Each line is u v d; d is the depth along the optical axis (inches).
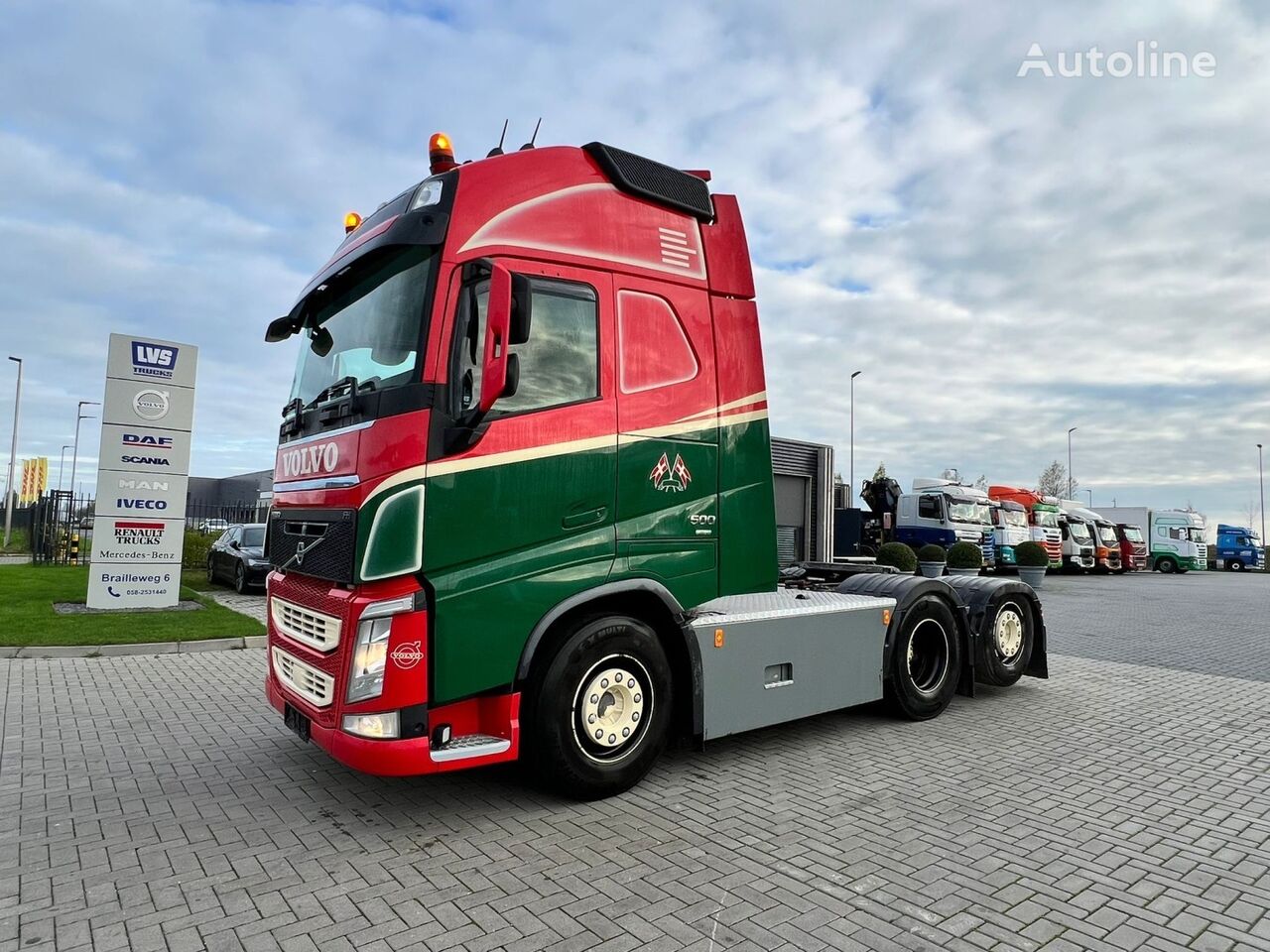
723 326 210.5
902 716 265.9
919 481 1269.7
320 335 198.5
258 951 120.8
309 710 171.6
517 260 174.7
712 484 202.7
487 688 165.2
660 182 203.5
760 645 212.7
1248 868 152.8
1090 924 130.6
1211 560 1982.0
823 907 135.1
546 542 173.6
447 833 166.9
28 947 121.4
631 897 138.3
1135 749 234.1
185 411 502.0
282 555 194.1
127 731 243.4
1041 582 1039.0
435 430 160.2
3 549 1246.9
